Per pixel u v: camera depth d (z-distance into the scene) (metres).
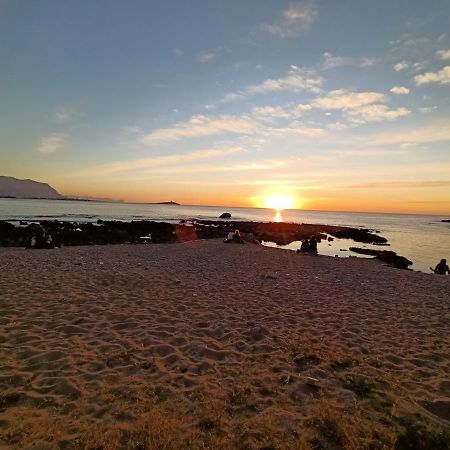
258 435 3.15
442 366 5.00
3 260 12.00
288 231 43.84
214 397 3.78
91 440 2.94
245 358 4.90
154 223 39.03
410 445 3.06
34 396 3.60
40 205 98.81
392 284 11.93
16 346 4.86
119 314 6.52
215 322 6.43
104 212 77.31
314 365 4.75
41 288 8.11
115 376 4.14
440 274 16.02
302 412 3.58
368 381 4.31
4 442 2.88
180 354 4.92
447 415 3.68
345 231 46.94
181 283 9.66
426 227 79.56
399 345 5.79
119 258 14.07
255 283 10.34
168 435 3.05
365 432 3.23
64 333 5.45
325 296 9.21
